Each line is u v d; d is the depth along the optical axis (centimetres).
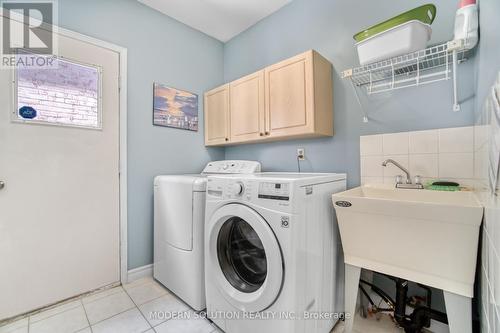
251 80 205
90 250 179
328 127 179
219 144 245
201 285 157
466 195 119
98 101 183
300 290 110
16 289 150
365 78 163
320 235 128
